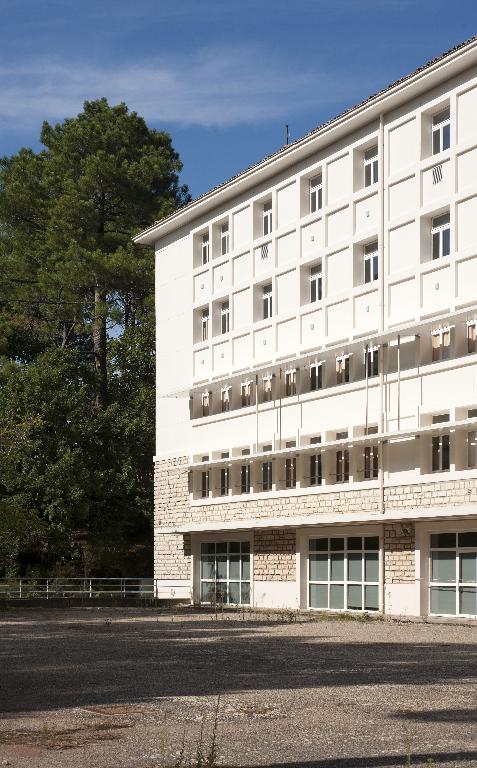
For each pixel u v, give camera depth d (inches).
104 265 2471.7
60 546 2276.1
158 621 1306.6
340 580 1505.9
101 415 2417.6
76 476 2298.2
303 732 435.2
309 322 1584.6
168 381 1953.7
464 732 431.8
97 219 2586.1
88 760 382.3
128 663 744.3
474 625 1205.7
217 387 1780.3
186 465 1845.5
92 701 535.5
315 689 578.9
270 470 1652.3
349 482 1465.3
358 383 1460.4
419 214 1381.6
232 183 1748.3
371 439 1378.0
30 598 1722.4
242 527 1647.4
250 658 780.6
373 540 1449.3
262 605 1660.9
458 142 1332.4
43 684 612.7
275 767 366.3
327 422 1518.2
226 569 1766.7
